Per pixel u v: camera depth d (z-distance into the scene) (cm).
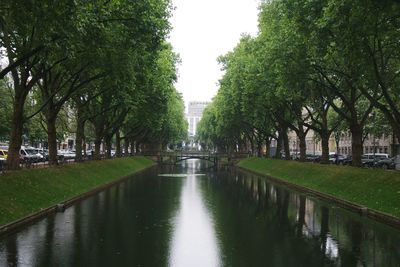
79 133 4328
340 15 1883
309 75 3231
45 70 2698
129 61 2517
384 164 5209
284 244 1598
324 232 1845
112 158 5972
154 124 6406
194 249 1509
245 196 3312
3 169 2788
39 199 2367
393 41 2370
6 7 1625
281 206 2717
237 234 1792
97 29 1950
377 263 1331
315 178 3941
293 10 2497
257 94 4925
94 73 3062
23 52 2092
